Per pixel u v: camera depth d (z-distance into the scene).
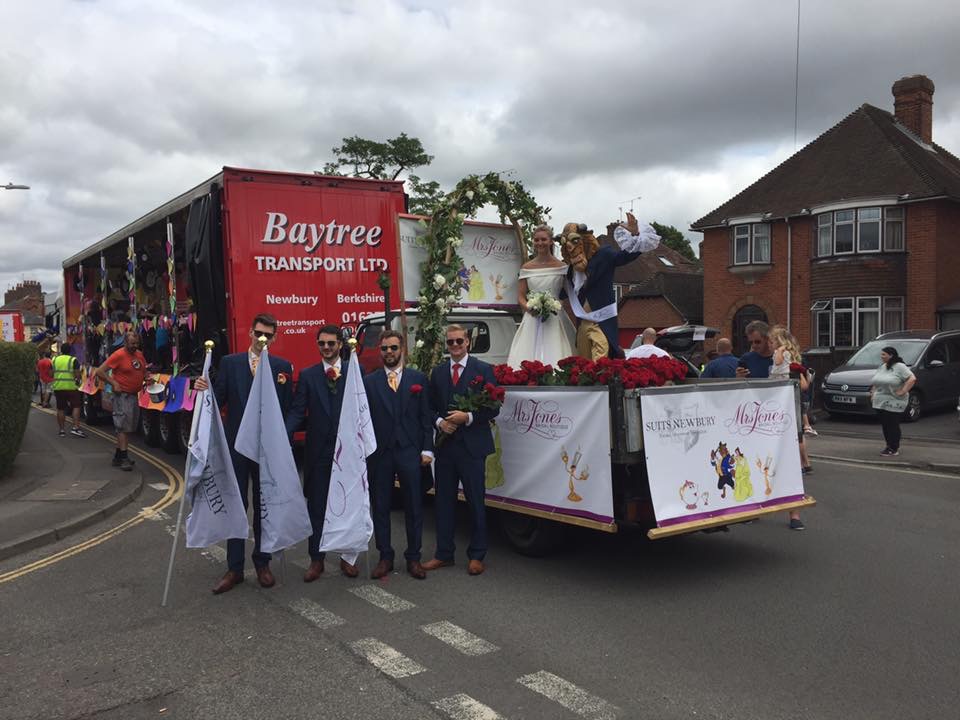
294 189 9.87
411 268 7.90
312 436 5.82
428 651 4.38
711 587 5.48
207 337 10.05
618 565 6.05
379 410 5.85
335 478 5.63
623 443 5.21
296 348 9.88
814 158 29.42
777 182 29.64
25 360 9.78
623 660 4.22
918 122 30.38
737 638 4.51
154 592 5.58
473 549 5.94
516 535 6.36
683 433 5.41
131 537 7.20
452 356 6.09
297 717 3.64
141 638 4.68
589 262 7.13
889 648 4.34
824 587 5.44
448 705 3.72
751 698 3.75
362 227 10.34
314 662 4.27
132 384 10.46
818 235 26.91
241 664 4.26
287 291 9.81
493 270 8.17
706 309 30.56
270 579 5.67
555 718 3.58
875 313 25.62
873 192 26.02
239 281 9.51
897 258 25.30
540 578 5.75
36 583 5.84
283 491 5.57
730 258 29.56
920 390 16.00
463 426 5.91
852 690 3.82
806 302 27.59
